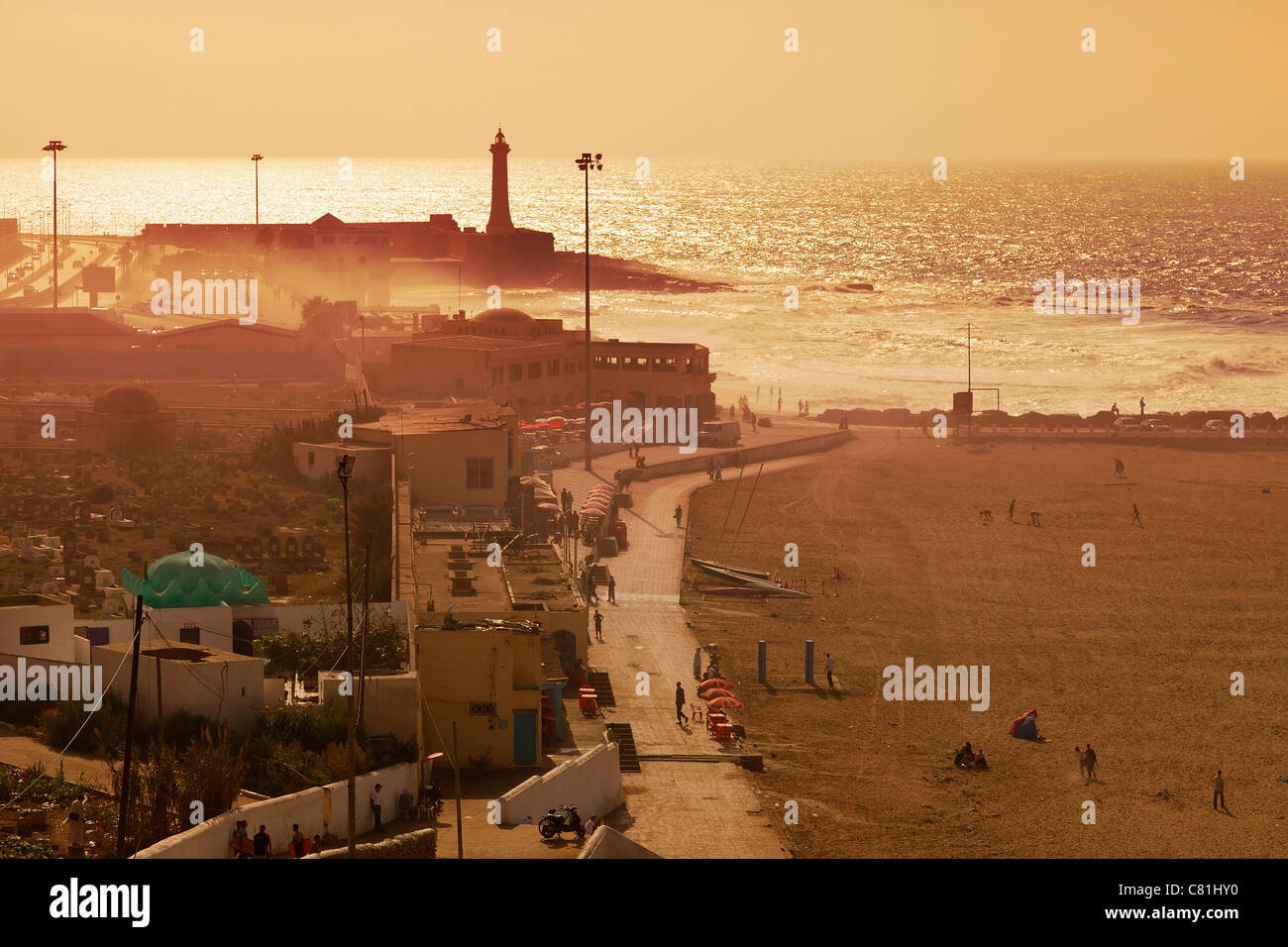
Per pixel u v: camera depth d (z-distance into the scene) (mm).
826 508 99375
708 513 96250
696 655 63031
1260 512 99500
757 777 50531
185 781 35031
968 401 133500
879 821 46406
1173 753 54531
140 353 137750
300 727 40969
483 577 58062
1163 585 80250
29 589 60000
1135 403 152000
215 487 85438
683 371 130625
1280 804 49344
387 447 84188
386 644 47000
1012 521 96375
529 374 125500
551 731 49969
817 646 67688
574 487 100125
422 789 40969
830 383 162750
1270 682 63625
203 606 50344
